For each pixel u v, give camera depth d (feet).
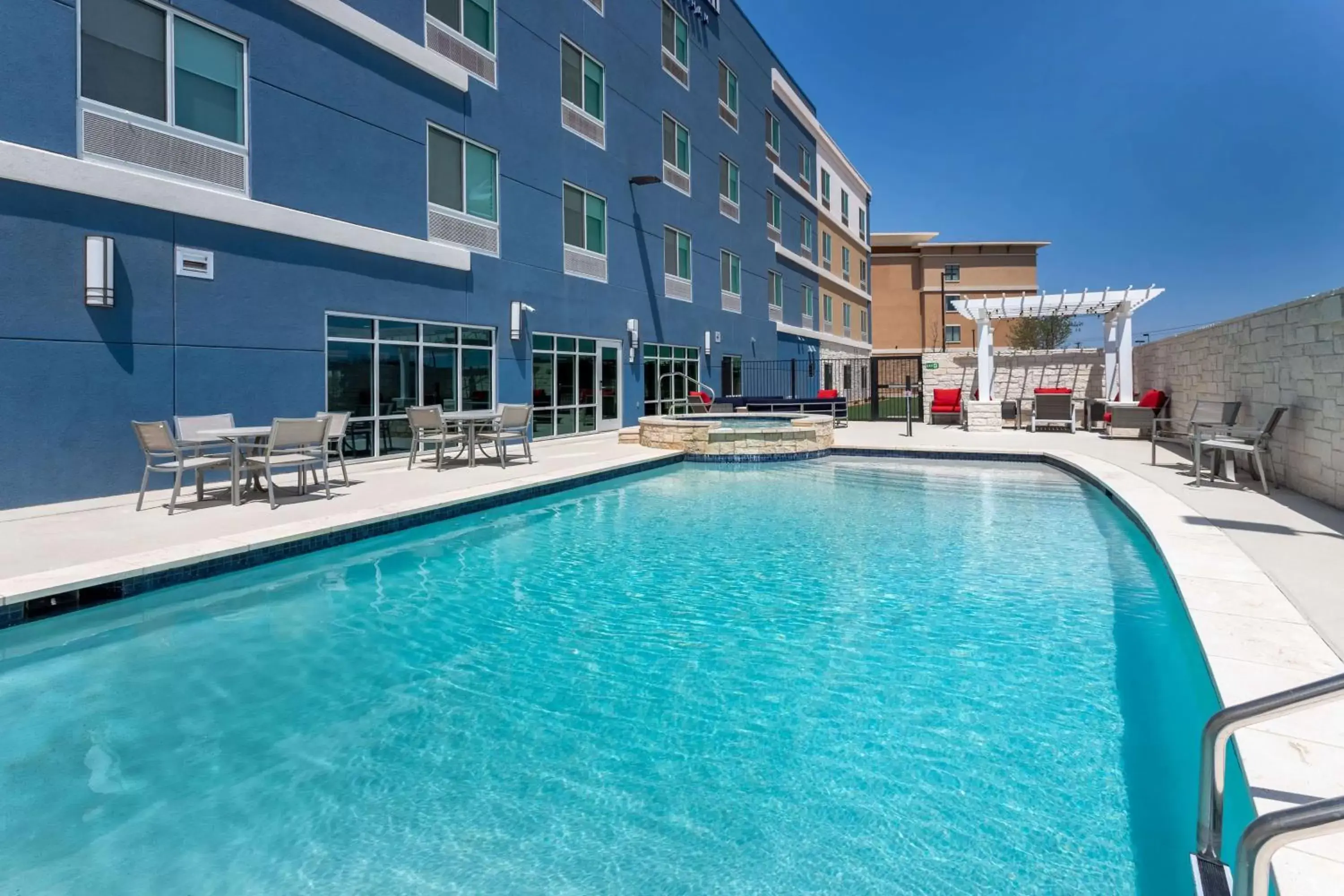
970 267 147.64
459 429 37.01
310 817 8.30
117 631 14.46
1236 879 4.30
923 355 66.69
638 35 57.93
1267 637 10.94
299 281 31.19
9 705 11.19
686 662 12.81
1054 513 26.43
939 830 7.89
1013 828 7.89
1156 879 7.02
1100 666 12.34
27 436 23.06
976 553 20.48
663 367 62.44
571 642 13.85
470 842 7.80
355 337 34.12
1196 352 39.19
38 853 7.62
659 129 61.16
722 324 73.10
